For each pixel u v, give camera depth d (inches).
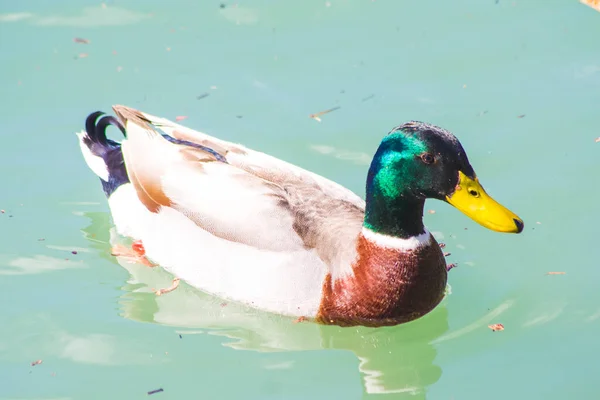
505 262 495.5
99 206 536.1
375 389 421.4
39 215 527.2
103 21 677.9
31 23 673.6
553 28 665.0
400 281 436.5
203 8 693.9
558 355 434.9
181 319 466.6
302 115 589.9
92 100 601.0
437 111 590.6
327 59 641.0
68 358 437.4
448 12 689.0
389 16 684.7
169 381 423.2
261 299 445.7
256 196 446.6
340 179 540.4
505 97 602.9
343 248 436.1
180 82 618.5
